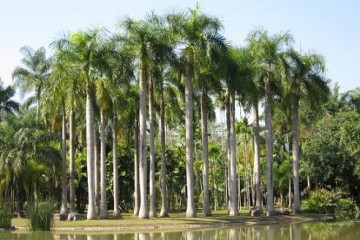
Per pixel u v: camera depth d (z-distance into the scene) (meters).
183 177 69.62
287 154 67.62
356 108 71.88
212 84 41.16
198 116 50.03
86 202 66.69
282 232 30.36
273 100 47.19
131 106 44.12
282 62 45.59
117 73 38.28
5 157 42.59
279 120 60.19
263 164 68.88
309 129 63.78
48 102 41.00
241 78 41.75
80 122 50.03
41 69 54.06
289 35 46.12
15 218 41.47
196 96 45.31
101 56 37.19
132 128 48.56
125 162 59.62
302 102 51.19
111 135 56.06
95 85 37.75
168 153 67.62
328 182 58.59
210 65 38.56
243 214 47.22
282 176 62.34
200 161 70.75
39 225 30.77
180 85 42.84
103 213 39.78
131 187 60.81
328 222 40.09
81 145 57.94
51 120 46.34
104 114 41.91
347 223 38.62
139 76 39.00
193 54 38.28
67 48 37.25
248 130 60.47
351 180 57.03
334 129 58.16
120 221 35.09
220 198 85.25
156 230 32.03
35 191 44.78
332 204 51.03
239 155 70.19
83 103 42.19
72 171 41.00
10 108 62.75
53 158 43.28
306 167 57.34
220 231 31.08
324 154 55.97
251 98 44.41
